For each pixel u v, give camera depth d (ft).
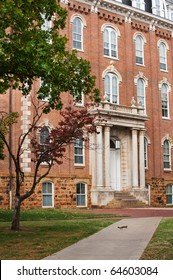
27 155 107.65
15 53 50.06
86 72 55.93
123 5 136.46
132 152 127.34
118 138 128.16
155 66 146.20
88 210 105.19
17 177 61.00
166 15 153.17
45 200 111.86
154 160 139.74
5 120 83.41
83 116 62.18
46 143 62.69
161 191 140.05
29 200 107.76
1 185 105.29
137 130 128.77
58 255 38.63
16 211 60.23
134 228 61.62
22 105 109.81
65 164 116.47
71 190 116.67
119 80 134.41
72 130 61.72
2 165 106.63
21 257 37.86
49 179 112.47
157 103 144.46
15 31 52.54
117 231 57.98
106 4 132.87
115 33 136.15
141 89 141.18
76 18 126.41
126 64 136.98
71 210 104.27
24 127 108.68
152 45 146.30
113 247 43.24
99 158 118.42
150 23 146.61
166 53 151.94
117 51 135.54
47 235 53.62
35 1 53.72
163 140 144.36
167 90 150.00
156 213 94.73
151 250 40.45
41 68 50.49
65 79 54.24
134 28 142.20
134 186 125.90
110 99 131.03
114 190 123.85
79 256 37.88
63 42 55.52
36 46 50.96
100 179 118.42
